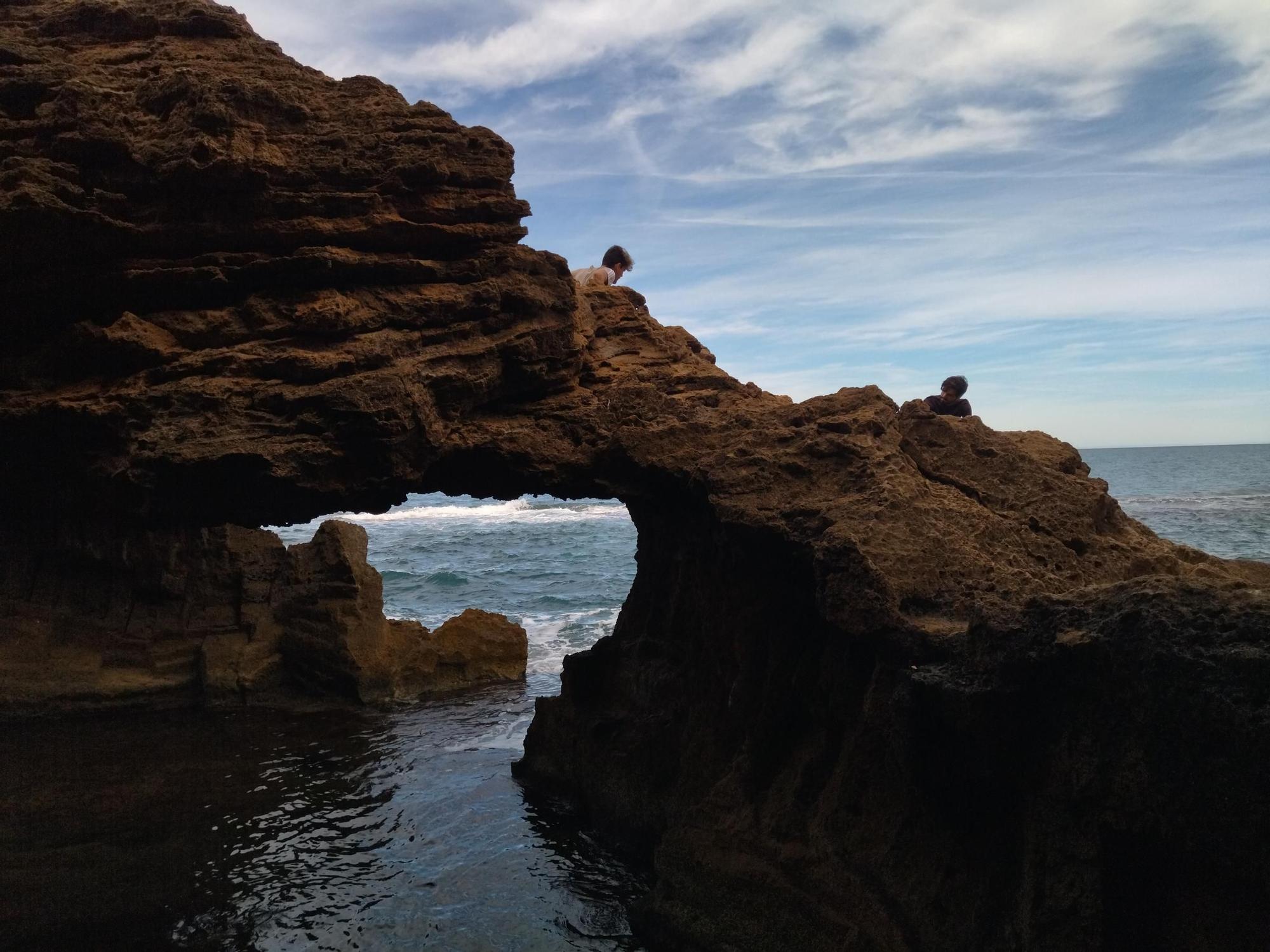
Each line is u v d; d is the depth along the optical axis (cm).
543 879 1111
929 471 1038
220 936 948
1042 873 673
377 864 1134
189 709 1758
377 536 5728
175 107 1051
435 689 1958
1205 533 4006
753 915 899
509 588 3612
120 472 995
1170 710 587
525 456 1145
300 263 1049
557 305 1216
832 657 923
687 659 1243
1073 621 657
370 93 1173
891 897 790
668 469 1120
